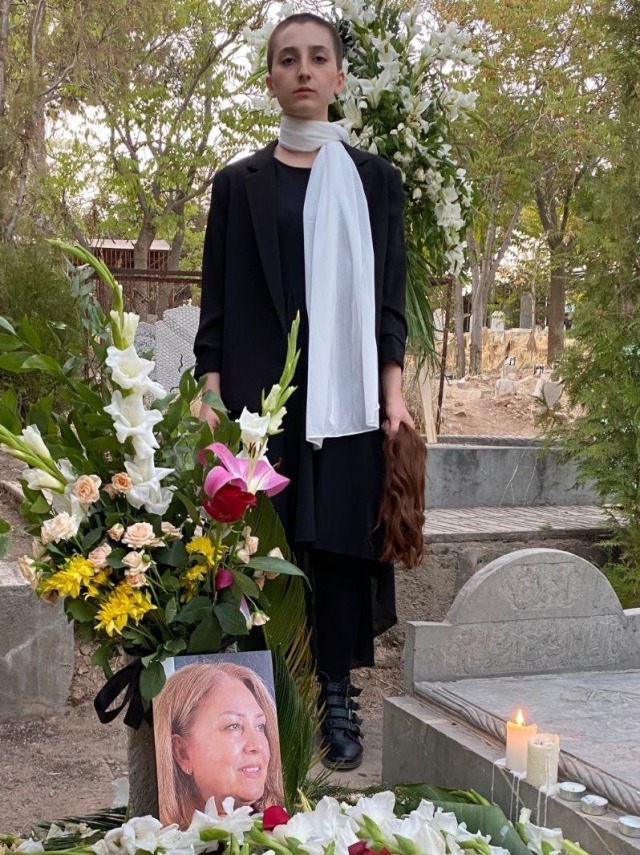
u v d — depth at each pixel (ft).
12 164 27.94
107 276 6.10
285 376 6.60
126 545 6.04
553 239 70.33
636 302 14.84
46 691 11.50
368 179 9.33
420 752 8.91
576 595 10.25
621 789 6.99
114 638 6.24
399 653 13.89
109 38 40.37
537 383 48.24
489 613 9.87
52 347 6.70
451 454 17.57
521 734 7.61
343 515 8.95
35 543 6.04
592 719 8.55
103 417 5.98
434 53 12.50
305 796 6.89
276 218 9.07
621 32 15.11
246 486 5.94
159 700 6.07
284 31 9.16
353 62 12.64
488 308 106.83
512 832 6.54
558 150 57.21
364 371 8.86
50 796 9.50
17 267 20.21
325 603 9.43
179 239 66.13
